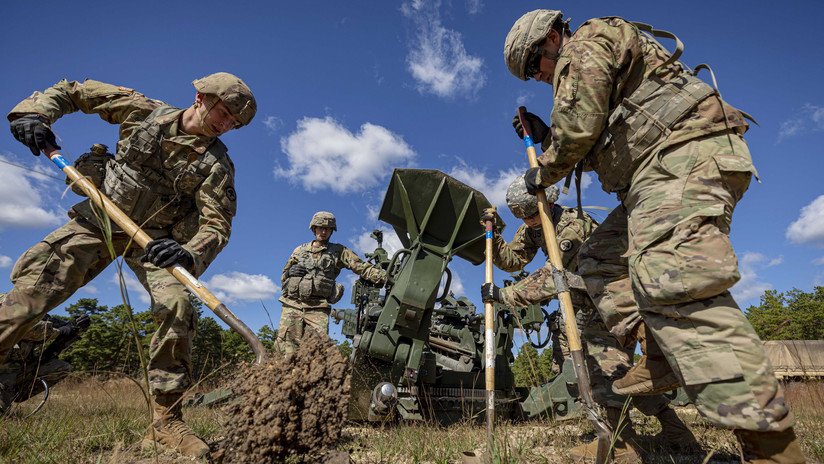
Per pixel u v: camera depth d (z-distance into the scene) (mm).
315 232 7781
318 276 7480
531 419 5969
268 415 2072
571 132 2326
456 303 7770
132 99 3418
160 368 3176
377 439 3900
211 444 3348
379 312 6223
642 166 2176
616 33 2314
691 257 1838
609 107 2387
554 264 2605
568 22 2742
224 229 3348
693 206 1932
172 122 3303
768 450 1720
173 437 3098
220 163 3385
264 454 2037
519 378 7016
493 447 2520
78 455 2902
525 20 2746
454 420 5648
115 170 3297
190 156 3295
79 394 6152
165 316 3174
